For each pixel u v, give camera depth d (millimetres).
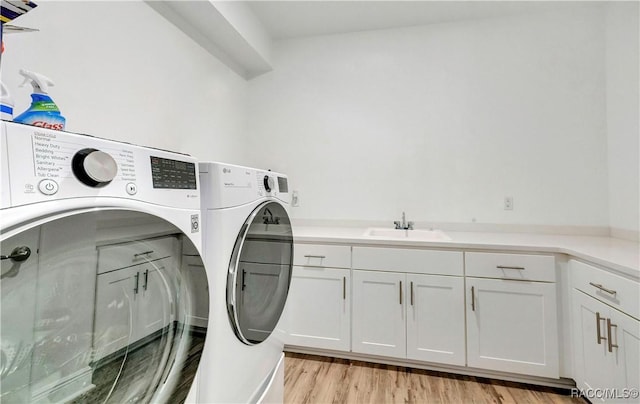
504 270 1750
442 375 1824
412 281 1870
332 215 2645
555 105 2242
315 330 2006
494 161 2338
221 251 893
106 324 585
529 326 1702
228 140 2510
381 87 2574
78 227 523
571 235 2168
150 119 1693
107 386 586
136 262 641
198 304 793
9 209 427
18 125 448
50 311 494
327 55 2691
